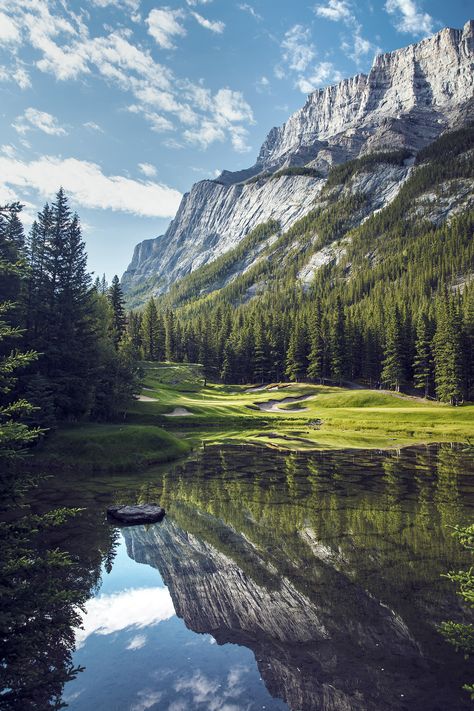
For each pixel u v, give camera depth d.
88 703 8.78
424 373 97.56
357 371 120.25
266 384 119.88
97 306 63.53
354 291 196.88
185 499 25.91
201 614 12.66
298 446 49.00
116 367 56.88
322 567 15.87
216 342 131.88
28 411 11.66
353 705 8.49
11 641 10.82
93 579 15.13
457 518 21.80
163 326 141.00
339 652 10.59
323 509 23.66
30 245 46.56
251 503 24.97
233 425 69.12
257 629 11.78
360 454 43.50
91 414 55.78
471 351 89.25
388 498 25.97
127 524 21.14
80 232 48.34
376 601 13.20
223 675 9.74
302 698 8.83
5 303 11.64
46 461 35.50
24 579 14.70
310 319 129.75
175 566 16.17
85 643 11.23
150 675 9.82
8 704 8.86
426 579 14.69
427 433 59.44
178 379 111.06
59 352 43.69
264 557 16.94
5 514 22.16
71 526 20.83
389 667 9.89
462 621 11.86
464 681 9.32
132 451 38.12
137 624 12.13
